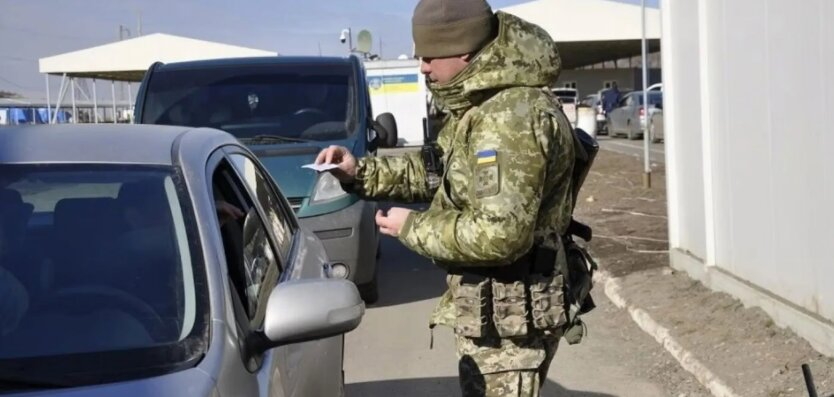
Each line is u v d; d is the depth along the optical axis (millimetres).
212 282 2748
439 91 3066
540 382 3268
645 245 9805
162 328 2611
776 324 5941
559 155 2975
